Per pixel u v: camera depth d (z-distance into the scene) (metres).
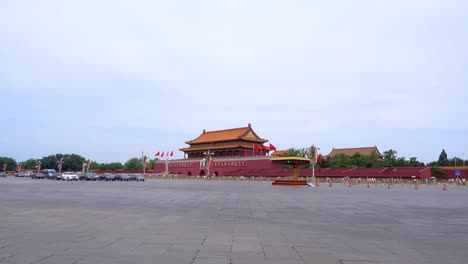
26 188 43.34
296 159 66.94
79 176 97.12
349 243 11.13
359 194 40.47
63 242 10.61
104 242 10.68
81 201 25.48
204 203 25.50
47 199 26.81
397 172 101.81
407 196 38.00
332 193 41.53
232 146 133.50
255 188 53.41
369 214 19.73
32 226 13.69
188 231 12.94
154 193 37.12
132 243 10.58
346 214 19.58
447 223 16.34
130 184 66.75
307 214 19.33
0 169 192.12
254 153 136.88
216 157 134.50
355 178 101.00
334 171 110.69
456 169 101.94
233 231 13.10
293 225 15.02
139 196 32.06
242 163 124.38
